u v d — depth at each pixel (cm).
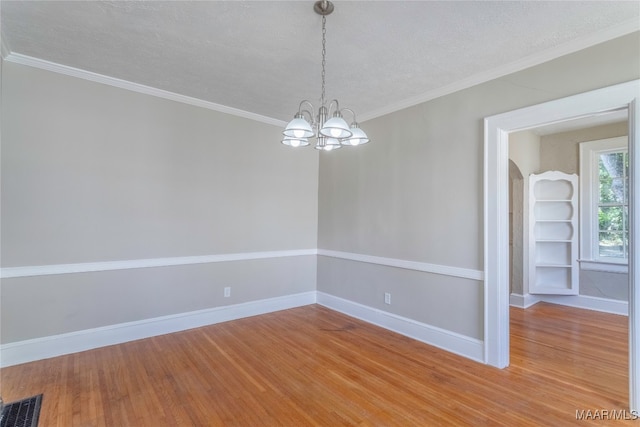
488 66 269
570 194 457
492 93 278
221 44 243
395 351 302
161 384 239
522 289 445
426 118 329
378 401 220
